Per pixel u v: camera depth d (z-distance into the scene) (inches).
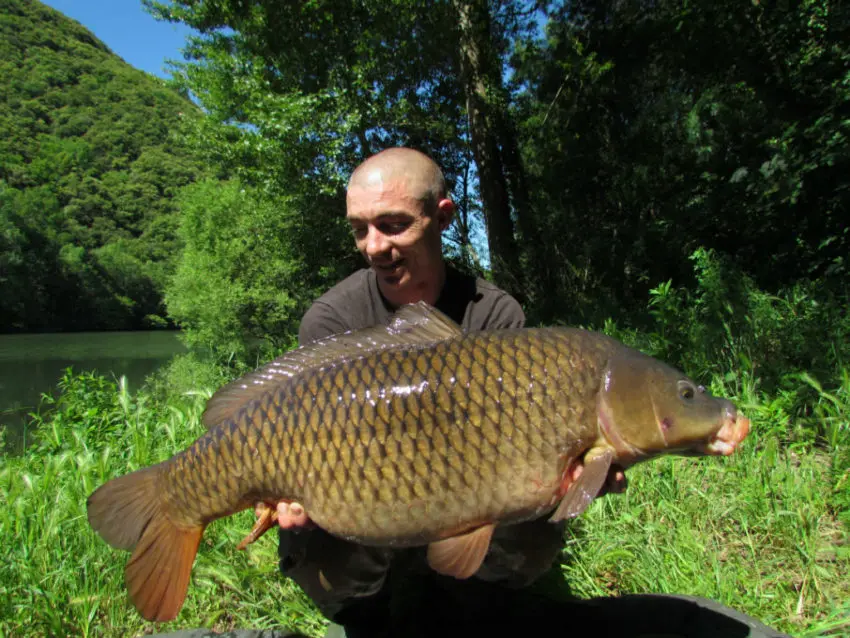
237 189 479.8
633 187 370.0
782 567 81.8
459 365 54.4
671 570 80.7
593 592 80.5
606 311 312.7
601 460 53.3
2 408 345.7
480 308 75.1
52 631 77.1
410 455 53.8
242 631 74.0
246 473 57.9
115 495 61.3
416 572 74.9
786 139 260.1
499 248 423.8
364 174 68.0
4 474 117.0
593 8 400.8
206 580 83.3
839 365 130.2
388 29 404.5
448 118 451.5
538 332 55.7
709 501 92.2
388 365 55.6
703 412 53.0
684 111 356.8
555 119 418.6
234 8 413.4
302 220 422.6
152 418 146.0
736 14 299.9
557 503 54.9
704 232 309.3
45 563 84.4
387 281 70.5
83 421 148.9
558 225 407.8
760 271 263.7
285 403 56.9
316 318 76.4
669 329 176.4
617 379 53.6
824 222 256.1
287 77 414.6
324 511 55.9
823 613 72.3
